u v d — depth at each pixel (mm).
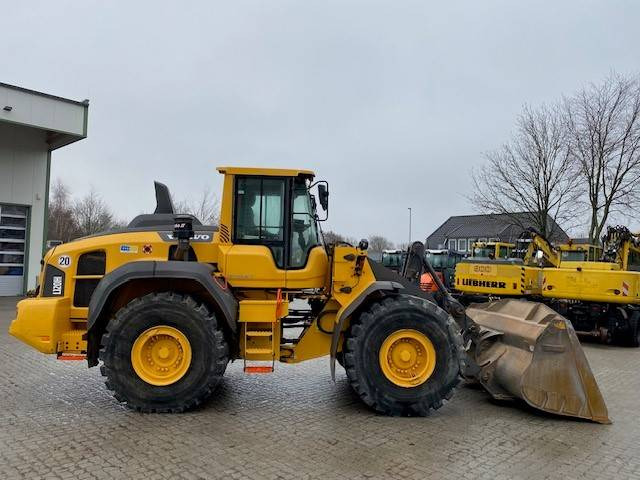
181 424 4934
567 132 25594
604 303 11688
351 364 5391
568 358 5316
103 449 4266
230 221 5855
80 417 5109
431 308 5504
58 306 5559
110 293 5297
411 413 5367
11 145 17422
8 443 4383
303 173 5934
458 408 5734
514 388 5453
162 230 6039
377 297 5875
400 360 5438
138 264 5344
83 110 17234
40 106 16391
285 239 5891
